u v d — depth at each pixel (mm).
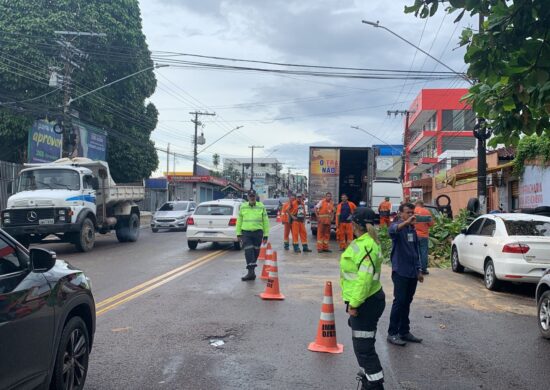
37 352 3930
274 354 6246
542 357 6359
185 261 14602
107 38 33469
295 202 17344
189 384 5262
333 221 20641
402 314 6875
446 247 15969
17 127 29578
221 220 17328
